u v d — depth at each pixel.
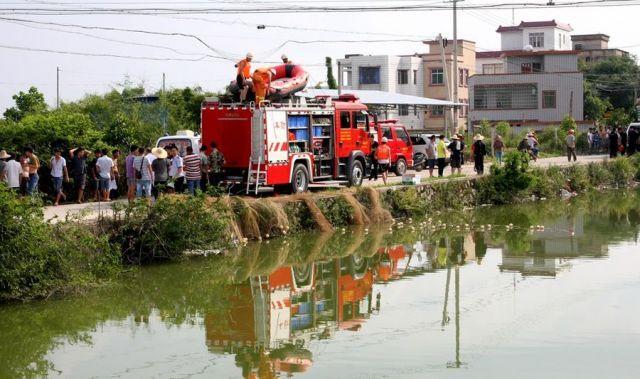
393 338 22.03
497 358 19.92
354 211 42.78
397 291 28.03
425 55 125.38
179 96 77.75
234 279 30.11
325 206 41.75
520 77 119.31
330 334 22.62
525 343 21.20
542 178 59.03
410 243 38.25
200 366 19.81
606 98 144.88
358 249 36.50
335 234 40.44
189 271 31.25
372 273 31.33
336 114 44.72
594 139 92.31
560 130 96.06
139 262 31.69
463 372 18.88
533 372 18.81
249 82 40.09
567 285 28.16
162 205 32.19
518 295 26.83
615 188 67.25
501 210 51.56
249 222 36.97
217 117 40.59
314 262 33.50
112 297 27.28
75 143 44.03
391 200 46.28
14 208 25.81
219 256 34.06
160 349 21.31
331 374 18.98
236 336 22.59
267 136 39.66
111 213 33.41
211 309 25.77
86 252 28.50
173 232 32.22
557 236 40.16
